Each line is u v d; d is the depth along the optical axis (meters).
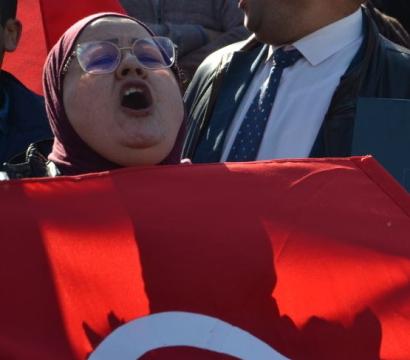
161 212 2.47
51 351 2.24
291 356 2.45
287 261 2.53
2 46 3.39
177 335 2.36
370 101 3.18
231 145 3.67
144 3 5.24
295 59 3.63
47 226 2.37
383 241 2.60
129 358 2.30
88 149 2.63
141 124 2.55
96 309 2.32
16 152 3.43
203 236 2.47
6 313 2.26
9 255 2.31
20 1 4.24
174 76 2.71
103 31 2.62
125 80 2.56
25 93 3.55
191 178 2.57
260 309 2.46
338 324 2.50
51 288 2.30
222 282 2.44
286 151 3.51
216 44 5.13
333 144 3.43
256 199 2.58
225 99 3.79
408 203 2.69
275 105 3.59
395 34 4.21
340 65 3.57
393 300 2.54
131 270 2.38
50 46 4.06
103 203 2.45
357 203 2.66
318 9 3.58
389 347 2.50
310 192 2.65
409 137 3.15
